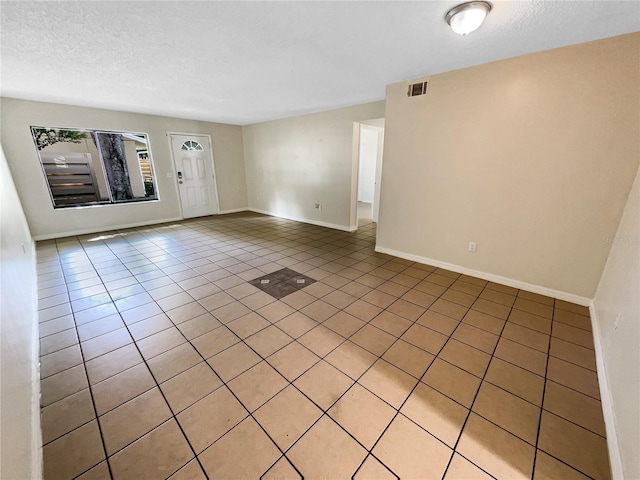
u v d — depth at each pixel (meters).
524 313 2.35
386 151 3.46
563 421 1.39
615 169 2.14
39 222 4.35
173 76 2.92
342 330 2.13
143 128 5.23
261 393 1.55
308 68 2.69
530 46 2.18
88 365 1.76
